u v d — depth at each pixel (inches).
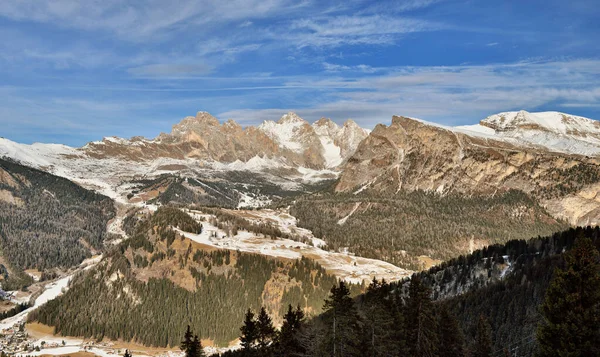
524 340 5206.7
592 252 2226.9
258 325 3814.0
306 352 3319.4
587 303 2193.7
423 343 3326.8
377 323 3211.1
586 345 2133.4
